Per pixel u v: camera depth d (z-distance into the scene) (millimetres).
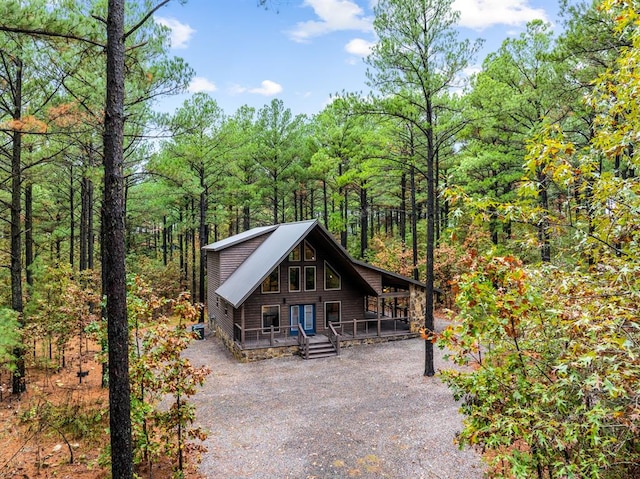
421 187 27531
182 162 21062
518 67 16656
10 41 8945
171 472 7309
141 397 6820
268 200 32812
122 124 5336
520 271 3730
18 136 10547
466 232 23094
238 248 20453
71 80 10312
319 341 16375
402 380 12617
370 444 8484
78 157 12906
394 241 28938
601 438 3256
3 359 8281
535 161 4543
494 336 4156
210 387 12352
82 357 15211
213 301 21453
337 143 25125
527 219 4848
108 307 5219
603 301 3973
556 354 4238
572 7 10430
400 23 11836
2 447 8047
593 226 4977
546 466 3898
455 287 4102
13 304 10758
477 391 4062
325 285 18219
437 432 8938
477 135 19672
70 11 8078
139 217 24453
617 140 4531
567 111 13383
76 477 6938
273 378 13164
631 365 3203
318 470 7523
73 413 9305
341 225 26375
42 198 20516
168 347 6645
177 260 34781
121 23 5297
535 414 3602
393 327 19328
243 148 23062
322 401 11016
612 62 10219
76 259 28172
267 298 17312
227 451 8258
